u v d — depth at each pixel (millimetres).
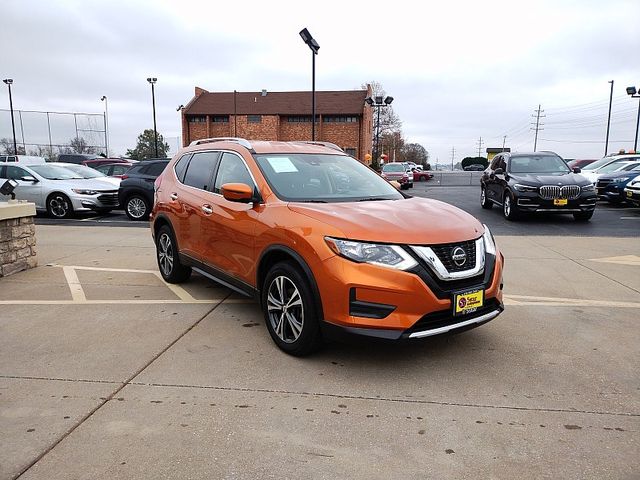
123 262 7301
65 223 11930
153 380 3400
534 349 3953
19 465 2477
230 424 2857
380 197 4473
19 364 3652
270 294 3963
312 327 3576
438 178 42469
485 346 4012
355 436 2746
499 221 11812
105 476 2400
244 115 46969
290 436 2740
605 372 3543
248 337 4211
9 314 4805
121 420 2893
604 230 10328
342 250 3359
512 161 12727
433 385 3348
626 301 5277
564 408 3047
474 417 2945
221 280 4762
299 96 49062
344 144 46875
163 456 2555
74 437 2719
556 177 11516
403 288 3248
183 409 3020
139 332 4320
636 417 2943
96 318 4691
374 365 3654
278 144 4980
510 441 2699
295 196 4203
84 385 3322
